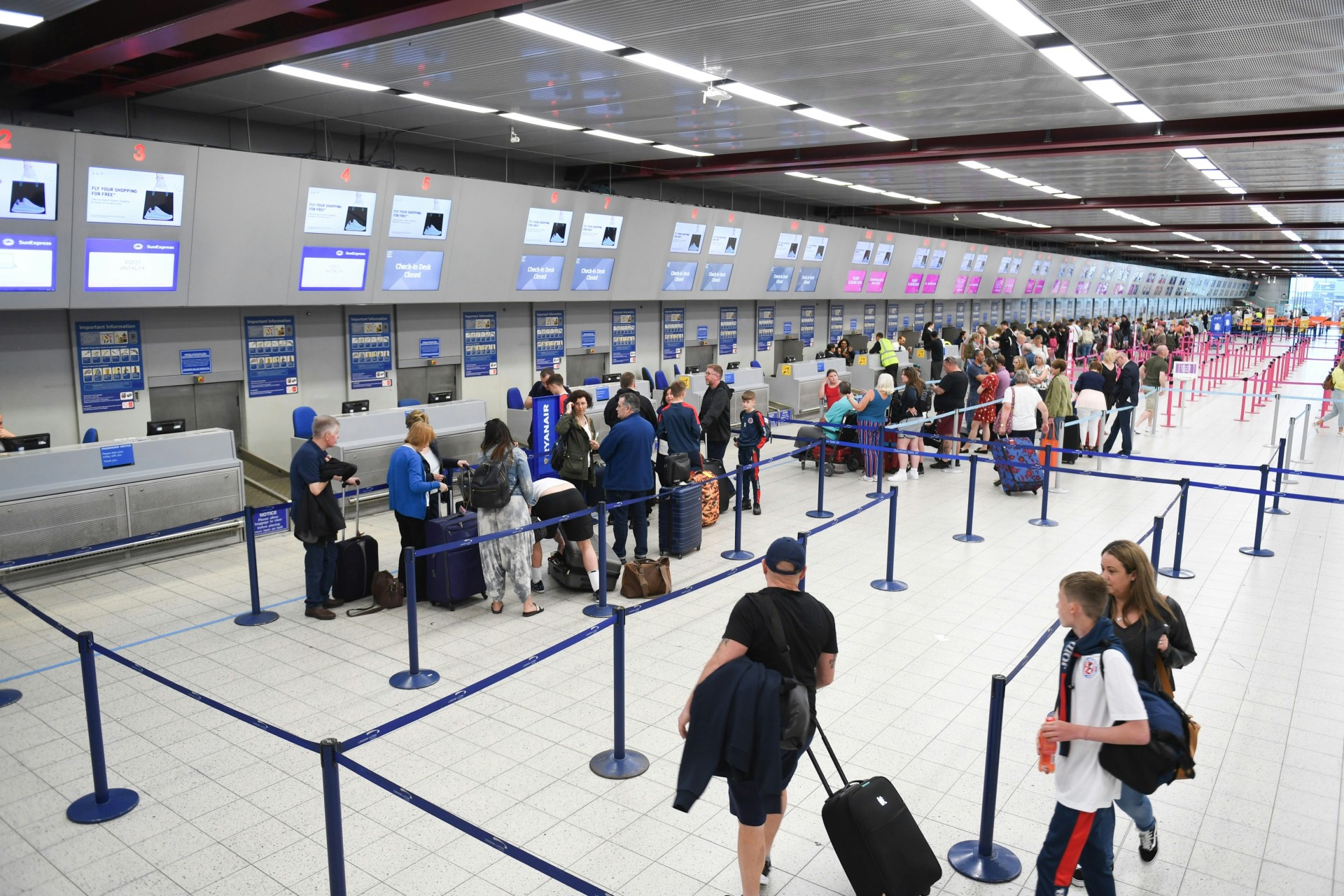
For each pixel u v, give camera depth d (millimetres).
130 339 9594
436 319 12781
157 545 8312
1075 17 6012
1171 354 22469
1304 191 16594
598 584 6844
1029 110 9484
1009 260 28547
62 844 3912
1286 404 19453
